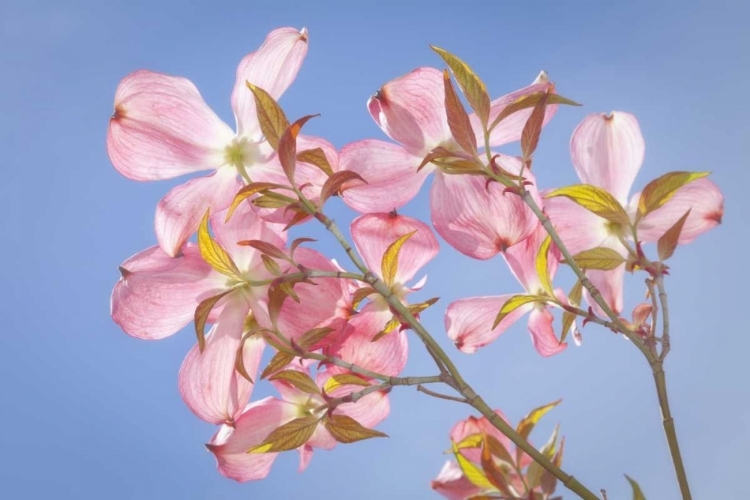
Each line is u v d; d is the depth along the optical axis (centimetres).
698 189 58
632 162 59
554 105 57
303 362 56
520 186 53
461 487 61
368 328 57
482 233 58
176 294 57
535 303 60
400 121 58
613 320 53
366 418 58
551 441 58
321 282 56
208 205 57
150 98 58
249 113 58
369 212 58
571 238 58
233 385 57
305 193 57
